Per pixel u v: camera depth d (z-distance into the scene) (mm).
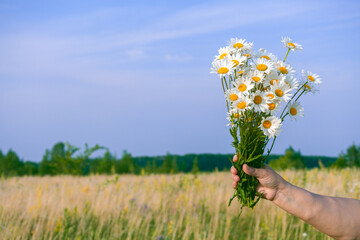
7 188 8062
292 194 1527
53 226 4316
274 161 16812
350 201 1487
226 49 1945
